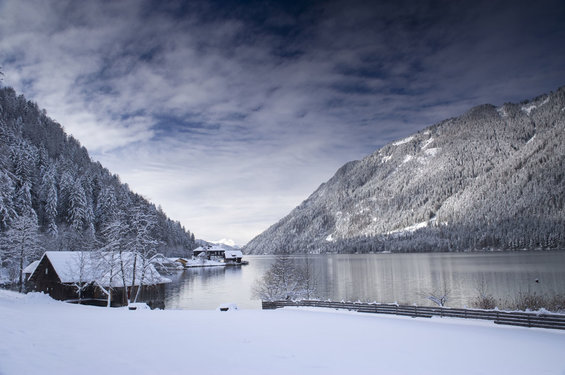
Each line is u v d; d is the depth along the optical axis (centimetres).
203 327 1969
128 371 1026
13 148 8581
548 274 8362
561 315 2069
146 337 1577
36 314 2130
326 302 3325
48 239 8538
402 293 6800
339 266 14462
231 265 18988
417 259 16838
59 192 10806
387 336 1809
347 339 1702
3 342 1220
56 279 5169
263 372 1098
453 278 8556
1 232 5759
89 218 10538
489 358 1391
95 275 4934
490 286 6962
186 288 8219
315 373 1116
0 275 6512
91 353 1200
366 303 2986
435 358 1374
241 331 1859
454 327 2123
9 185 3297
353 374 1126
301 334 1811
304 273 6681
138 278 4691
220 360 1214
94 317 2300
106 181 17675
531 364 1315
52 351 1174
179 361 1172
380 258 19975
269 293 5441
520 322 2214
